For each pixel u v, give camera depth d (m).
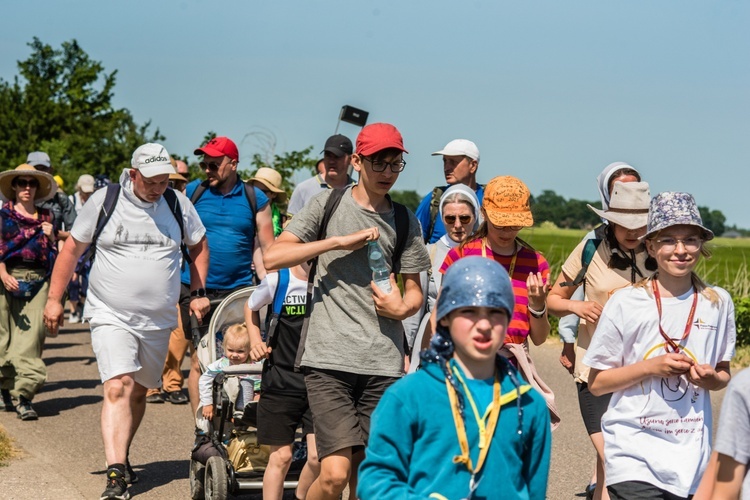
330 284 5.94
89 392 11.74
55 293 7.68
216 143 9.57
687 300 5.19
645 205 6.36
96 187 15.80
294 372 6.31
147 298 7.54
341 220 5.96
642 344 5.20
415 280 6.10
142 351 7.66
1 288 10.29
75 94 56.78
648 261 6.45
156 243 7.57
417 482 3.84
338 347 5.84
